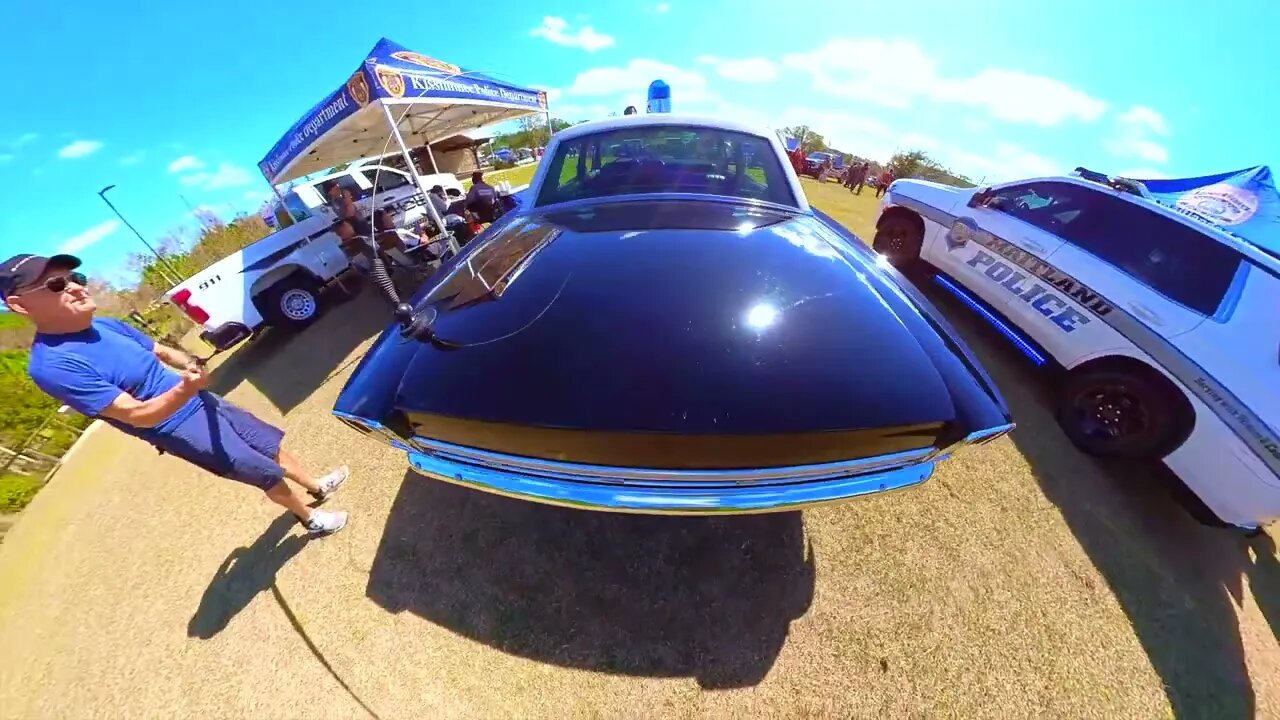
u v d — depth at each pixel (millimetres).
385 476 2561
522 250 1883
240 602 2033
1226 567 2223
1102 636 1871
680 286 1553
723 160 2463
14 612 2227
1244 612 2049
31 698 1837
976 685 1701
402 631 1858
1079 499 2455
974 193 3975
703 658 1742
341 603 1967
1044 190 3471
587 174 2443
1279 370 2139
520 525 2201
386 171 6875
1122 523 2352
